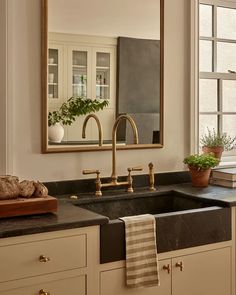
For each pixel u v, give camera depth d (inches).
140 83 109.7
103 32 104.1
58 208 85.4
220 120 131.2
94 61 103.2
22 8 93.8
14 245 70.2
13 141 93.7
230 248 94.6
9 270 70.0
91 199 97.2
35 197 81.2
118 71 106.4
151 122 111.9
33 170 96.7
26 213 77.6
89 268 77.1
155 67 111.9
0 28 90.9
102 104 104.7
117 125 102.3
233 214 94.7
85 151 103.0
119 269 80.2
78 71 101.2
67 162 101.0
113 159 102.8
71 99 100.5
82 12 101.2
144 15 109.7
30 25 95.0
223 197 97.7
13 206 76.3
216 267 92.6
